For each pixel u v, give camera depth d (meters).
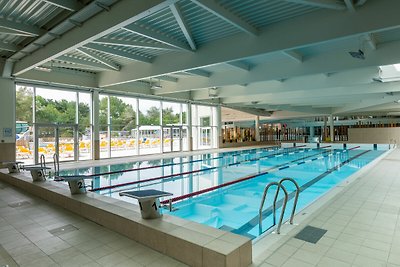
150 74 8.29
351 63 6.92
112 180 7.38
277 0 4.53
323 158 12.06
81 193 4.04
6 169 6.93
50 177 7.21
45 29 5.62
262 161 11.28
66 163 9.96
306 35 5.05
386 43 6.37
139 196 2.74
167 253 2.41
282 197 5.47
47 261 2.31
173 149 15.02
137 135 13.13
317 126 29.19
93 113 11.12
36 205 4.11
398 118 25.47
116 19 4.35
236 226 3.91
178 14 4.81
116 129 12.30
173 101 14.83
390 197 4.16
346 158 11.96
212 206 4.92
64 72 9.66
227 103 16.92
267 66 8.61
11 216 3.56
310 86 10.40
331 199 4.08
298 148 17.56
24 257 2.39
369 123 26.33
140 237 2.67
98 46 6.68
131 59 7.77
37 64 6.82
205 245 2.14
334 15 4.71
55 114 10.13
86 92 10.94
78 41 5.16
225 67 9.21
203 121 17.47
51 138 9.99
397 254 2.33
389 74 8.46
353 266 2.13
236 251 2.08
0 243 2.69
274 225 3.14
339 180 7.22
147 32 5.63
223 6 4.68
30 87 9.41
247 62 8.63
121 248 2.56
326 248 2.46
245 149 16.59
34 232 2.99
